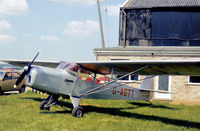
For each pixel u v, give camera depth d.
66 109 9.46
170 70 7.49
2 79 13.47
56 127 6.34
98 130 6.23
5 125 6.34
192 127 7.21
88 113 8.84
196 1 16.62
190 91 14.05
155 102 12.98
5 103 10.23
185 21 16.20
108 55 14.90
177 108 11.20
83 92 8.94
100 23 21.19
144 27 16.72
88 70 9.14
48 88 8.01
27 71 8.02
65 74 8.46
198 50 13.90
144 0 17.72
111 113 9.15
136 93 10.89
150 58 14.49
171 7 16.19
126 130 6.39
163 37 16.39
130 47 15.51
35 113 8.22
